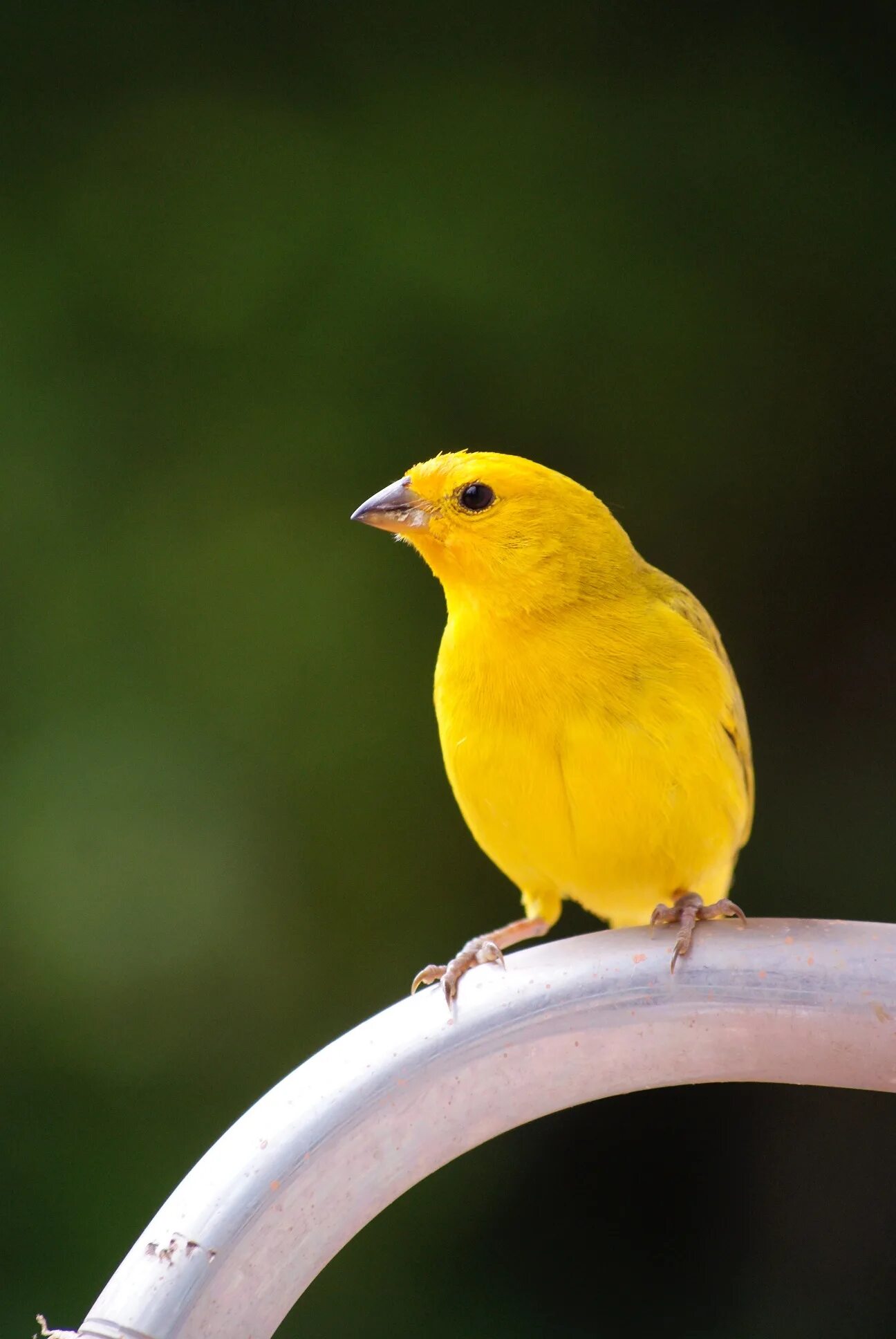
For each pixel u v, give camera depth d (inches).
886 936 65.7
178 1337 65.2
